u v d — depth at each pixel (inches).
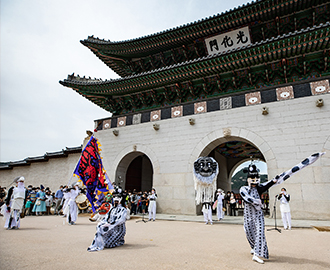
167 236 329.4
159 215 649.0
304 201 531.8
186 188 673.0
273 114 615.8
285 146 581.0
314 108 577.0
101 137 877.8
